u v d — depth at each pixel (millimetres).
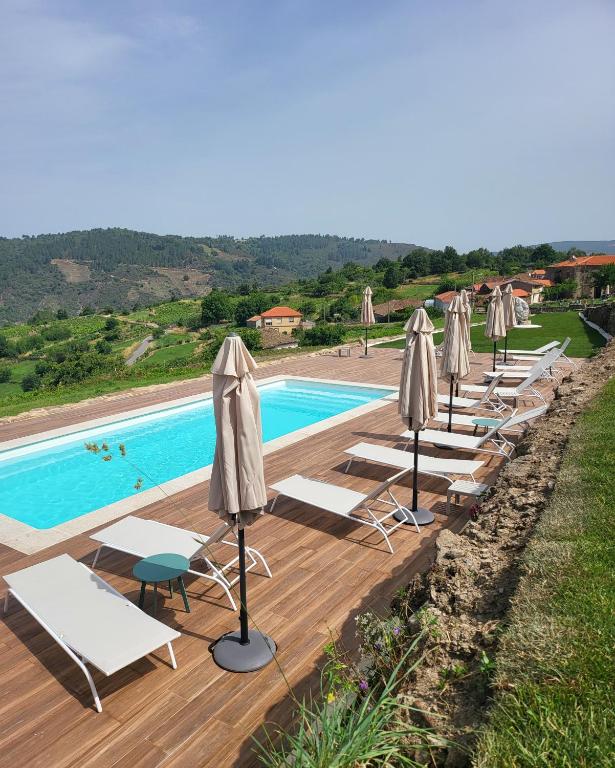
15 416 13391
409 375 6590
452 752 2590
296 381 17781
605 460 6070
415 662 3281
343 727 2936
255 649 4414
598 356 17062
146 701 3951
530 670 2902
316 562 5914
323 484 7137
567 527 4555
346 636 4652
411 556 6004
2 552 6434
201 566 5887
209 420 13938
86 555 6277
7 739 3619
